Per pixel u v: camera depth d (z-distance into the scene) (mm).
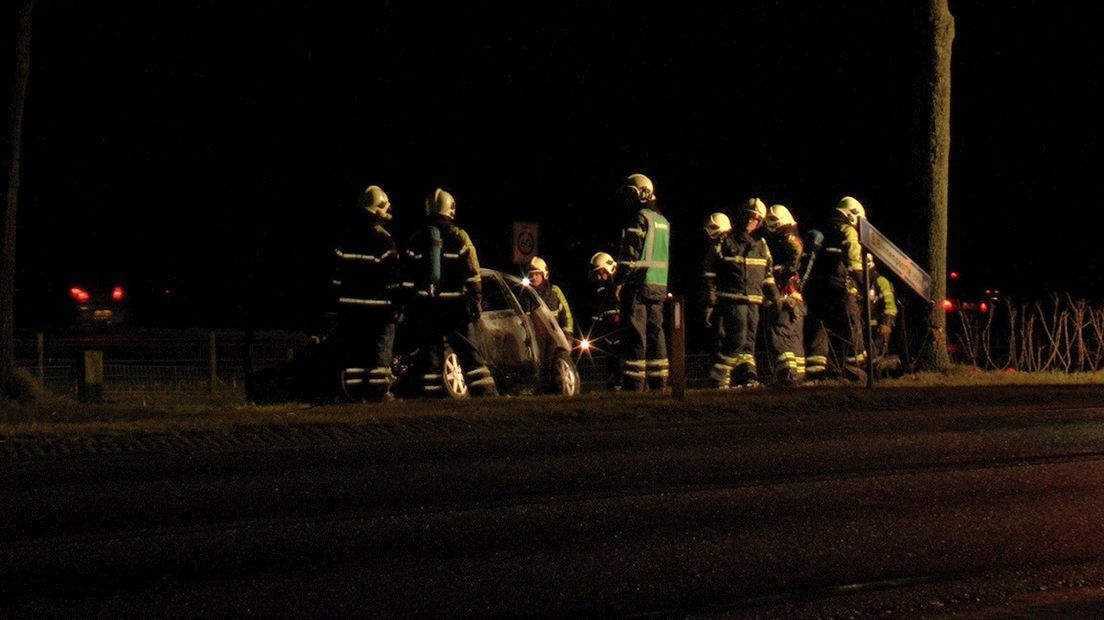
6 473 9148
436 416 11531
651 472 9273
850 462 9742
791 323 16203
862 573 6602
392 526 7535
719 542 7207
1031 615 5871
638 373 15148
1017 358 18875
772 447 10430
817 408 12938
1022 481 9008
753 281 15680
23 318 32250
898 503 8258
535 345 16000
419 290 14203
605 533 7387
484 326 15477
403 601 6023
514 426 11523
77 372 19719
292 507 8039
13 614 5781
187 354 25797
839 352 17141
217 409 12562
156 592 6145
